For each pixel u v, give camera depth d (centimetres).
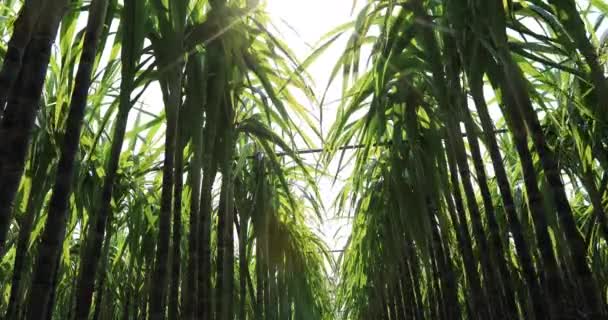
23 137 209
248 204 705
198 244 455
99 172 559
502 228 795
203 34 397
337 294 1439
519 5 388
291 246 943
